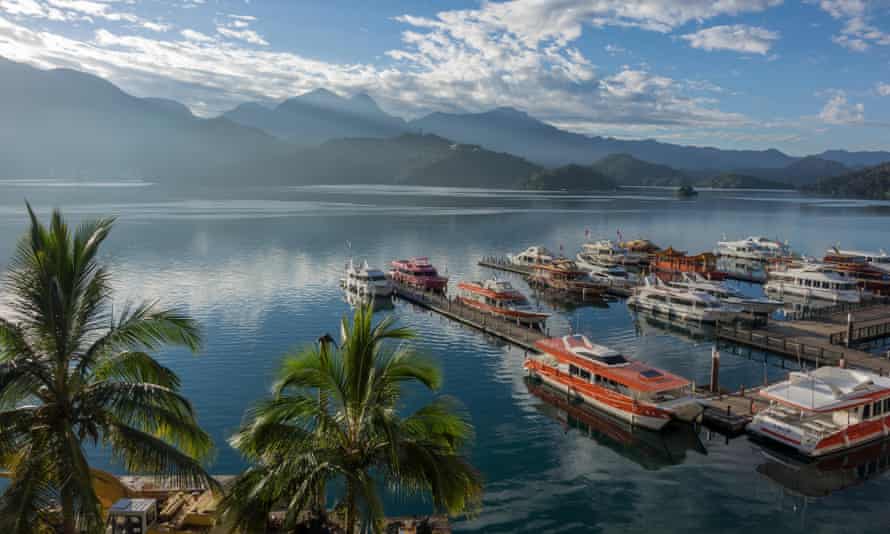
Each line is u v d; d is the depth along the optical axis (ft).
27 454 49.57
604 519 99.60
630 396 140.26
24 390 48.60
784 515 101.45
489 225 624.59
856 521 99.81
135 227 519.19
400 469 51.49
